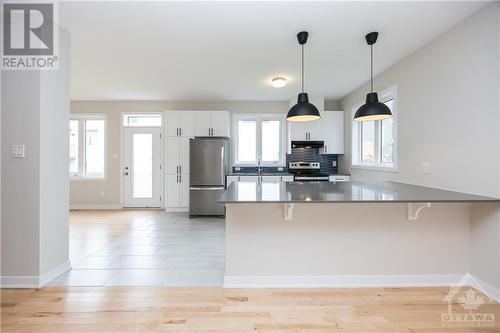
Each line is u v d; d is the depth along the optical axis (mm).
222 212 5332
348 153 5352
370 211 2484
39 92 2402
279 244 2477
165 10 2375
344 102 5539
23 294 2297
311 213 2477
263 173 5758
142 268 2855
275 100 5945
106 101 6059
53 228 2586
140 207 6199
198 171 5336
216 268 2867
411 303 2172
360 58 3449
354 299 2240
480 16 2277
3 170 2420
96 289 2389
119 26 2656
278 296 2291
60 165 2668
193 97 5676
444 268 2488
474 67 2340
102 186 6129
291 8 2338
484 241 2305
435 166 2838
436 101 2824
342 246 2488
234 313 2031
